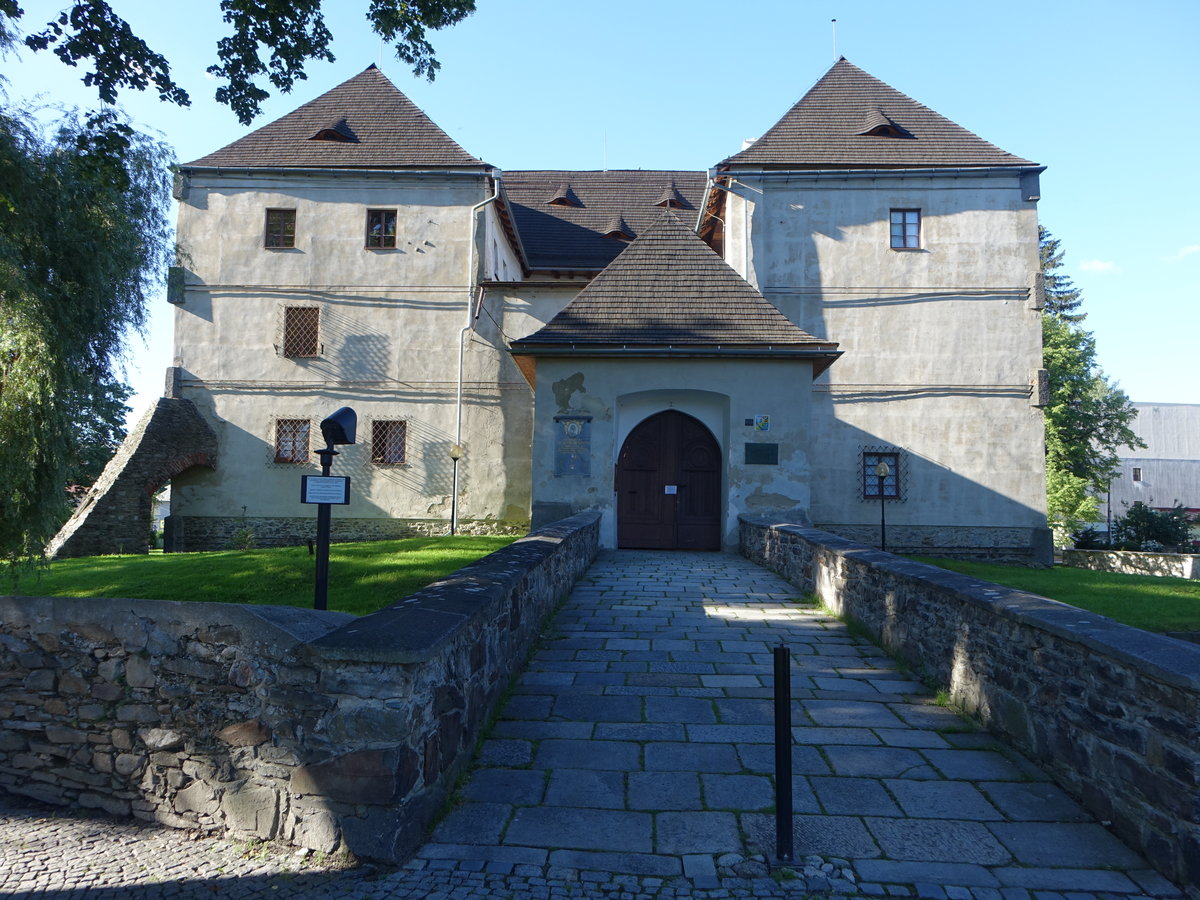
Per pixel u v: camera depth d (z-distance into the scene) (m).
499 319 20.83
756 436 15.21
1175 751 3.71
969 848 4.02
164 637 4.49
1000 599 5.55
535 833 4.14
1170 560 22.89
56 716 4.71
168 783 4.41
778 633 8.33
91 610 4.67
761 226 20.81
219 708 4.29
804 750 5.23
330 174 20.86
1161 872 3.79
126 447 19.30
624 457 16.09
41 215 9.18
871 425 20.64
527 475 20.64
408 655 3.84
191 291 20.78
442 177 20.92
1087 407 36.59
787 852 3.88
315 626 4.45
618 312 15.87
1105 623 4.67
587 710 5.93
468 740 4.98
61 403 9.25
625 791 4.61
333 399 20.66
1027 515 20.39
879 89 22.98
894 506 20.48
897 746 5.32
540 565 7.97
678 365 15.34
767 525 13.09
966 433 20.58
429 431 20.66
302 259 20.84
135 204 10.44
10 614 4.84
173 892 3.66
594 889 3.63
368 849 3.84
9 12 8.04
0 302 8.84
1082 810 4.43
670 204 27.45
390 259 20.84
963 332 20.69
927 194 20.89
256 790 4.14
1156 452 67.69
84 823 4.47
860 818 4.32
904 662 7.16
